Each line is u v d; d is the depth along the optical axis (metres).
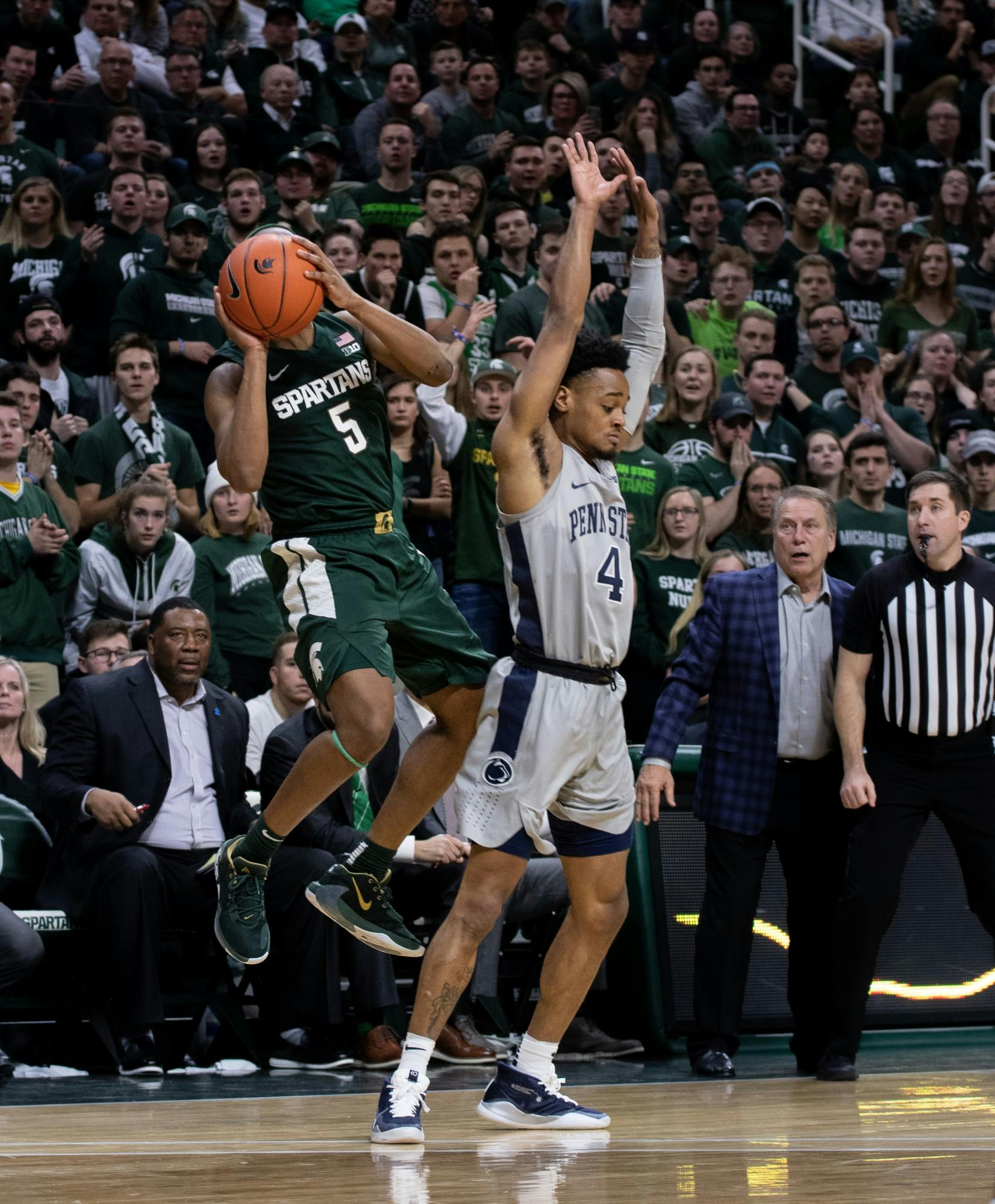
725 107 24.36
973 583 9.10
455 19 24.69
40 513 13.04
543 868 10.76
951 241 23.31
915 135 26.75
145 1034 9.85
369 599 6.70
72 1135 6.73
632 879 10.45
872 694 9.27
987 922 9.29
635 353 7.38
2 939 9.50
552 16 25.64
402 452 14.30
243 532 13.90
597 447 6.79
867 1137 6.28
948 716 9.02
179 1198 4.70
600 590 6.62
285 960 10.16
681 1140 6.34
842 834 9.65
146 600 13.31
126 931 9.81
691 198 20.97
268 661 13.76
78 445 14.43
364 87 23.05
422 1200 4.61
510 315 16.39
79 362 16.36
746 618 9.64
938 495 9.09
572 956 6.99
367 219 19.78
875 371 17.75
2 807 10.88
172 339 16.06
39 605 12.76
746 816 9.48
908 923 10.65
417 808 6.96
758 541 14.72
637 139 22.69
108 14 21.48
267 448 6.78
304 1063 10.16
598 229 19.42
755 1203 4.42
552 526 6.60
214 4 23.45
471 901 6.65
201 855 10.65
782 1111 7.41
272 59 22.56
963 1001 10.66
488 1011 10.80
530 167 20.31
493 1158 5.78
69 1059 10.64
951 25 27.86
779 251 20.98
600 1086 8.84
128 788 10.53
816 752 9.59
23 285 16.75
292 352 6.74
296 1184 5.05
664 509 14.02
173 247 16.12
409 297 16.50
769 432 16.56
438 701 6.98
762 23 27.83
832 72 26.84
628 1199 4.58
